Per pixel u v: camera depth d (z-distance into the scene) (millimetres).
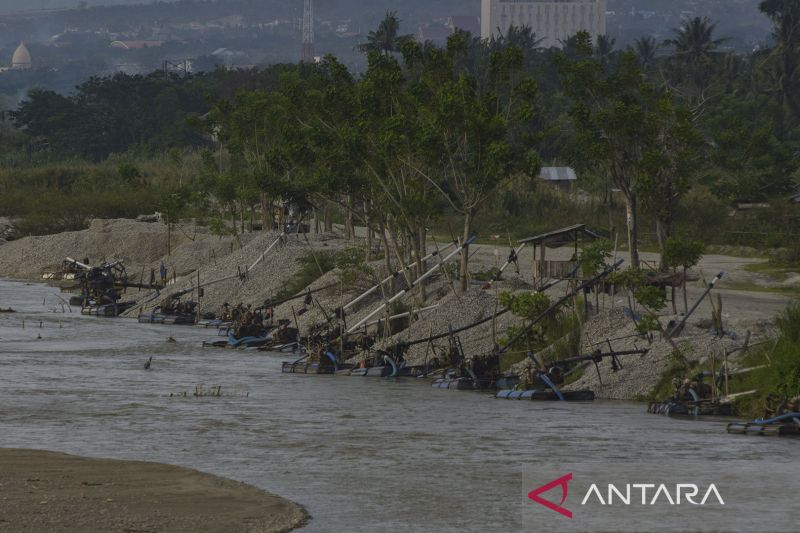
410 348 101125
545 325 94750
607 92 126750
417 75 130250
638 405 77500
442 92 115562
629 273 93875
